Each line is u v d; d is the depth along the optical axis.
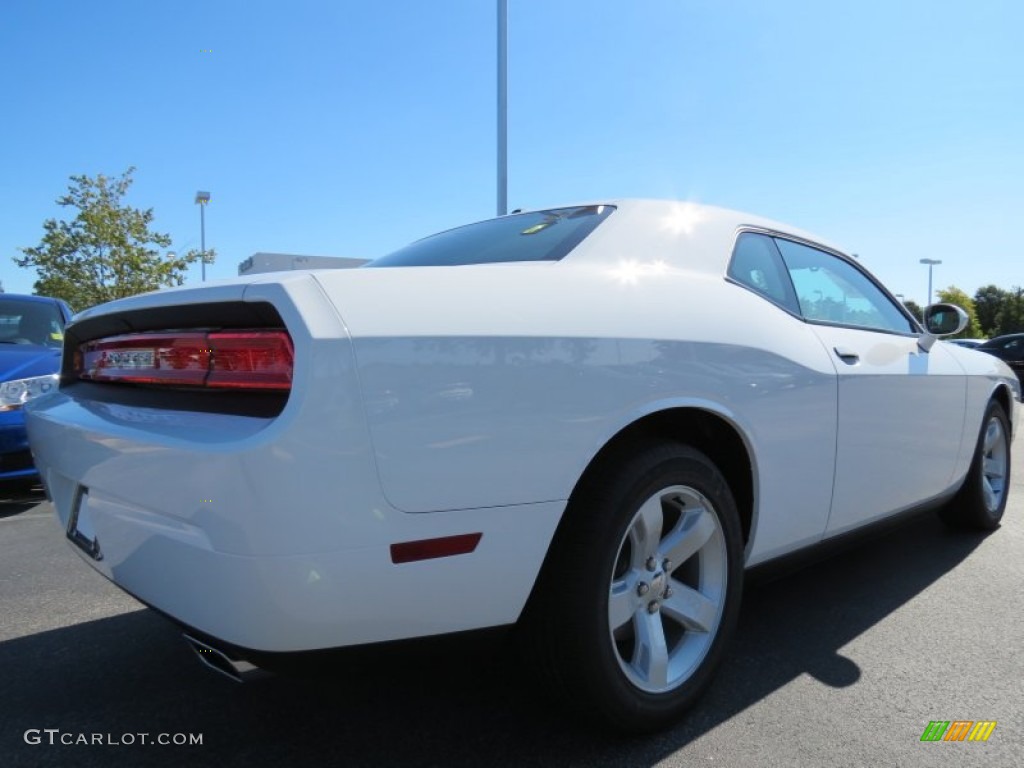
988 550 3.98
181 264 22.03
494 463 1.72
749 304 2.48
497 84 11.91
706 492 2.21
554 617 1.91
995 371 4.16
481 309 1.78
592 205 2.59
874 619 3.01
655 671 2.10
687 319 2.19
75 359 2.53
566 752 2.04
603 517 1.92
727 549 2.29
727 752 2.04
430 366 1.64
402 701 2.34
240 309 1.68
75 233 20.64
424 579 1.65
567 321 1.90
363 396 1.56
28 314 6.19
